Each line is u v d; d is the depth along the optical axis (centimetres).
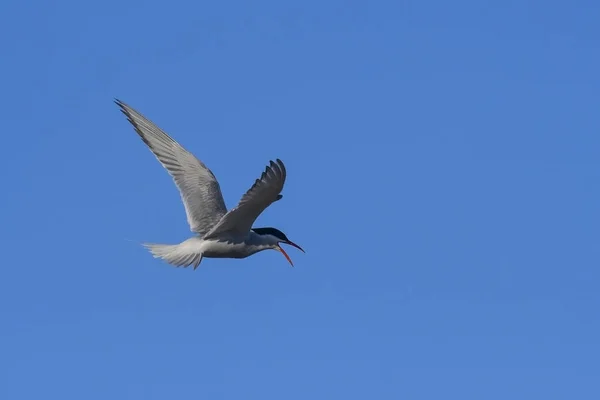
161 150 1769
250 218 1641
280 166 1493
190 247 1664
